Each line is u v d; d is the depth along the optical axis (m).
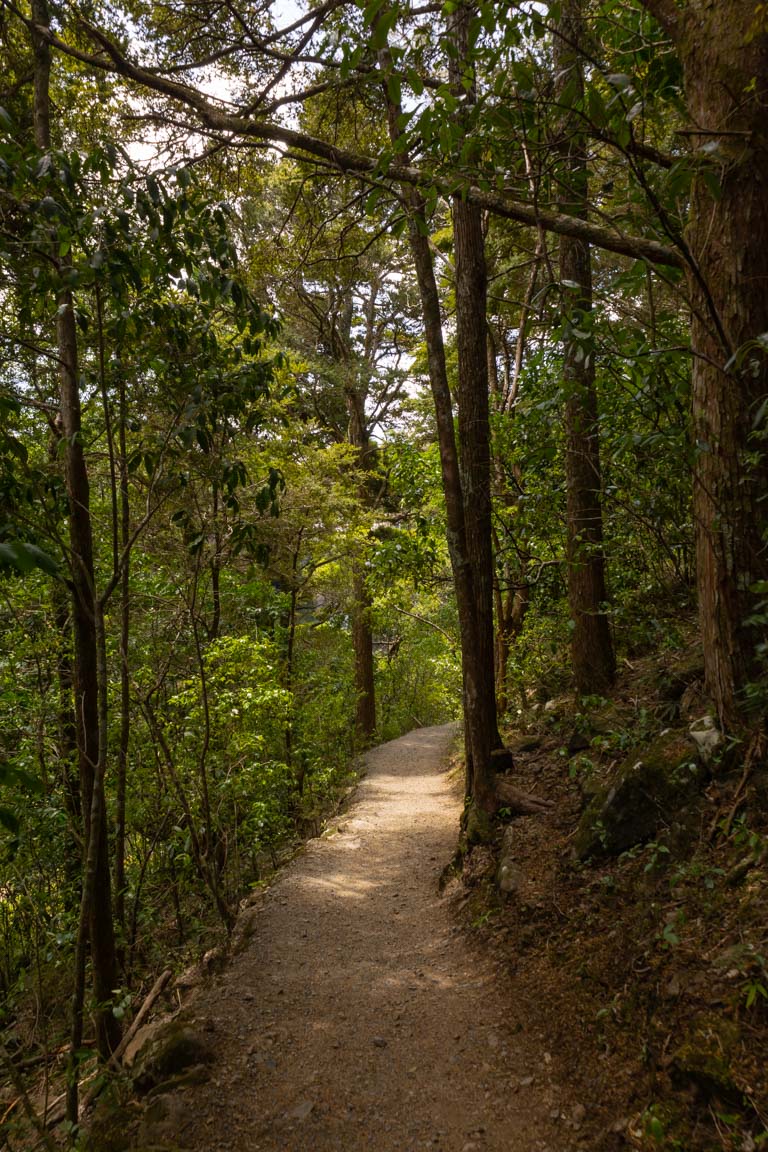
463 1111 2.99
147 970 5.82
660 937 3.20
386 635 22.12
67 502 4.03
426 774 12.12
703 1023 2.63
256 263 8.80
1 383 4.11
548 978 3.68
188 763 6.28
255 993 4.27
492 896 4.81
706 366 3.52
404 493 10.16
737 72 3.18
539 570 8.50
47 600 6.98
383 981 4.33
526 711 8.52
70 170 3.50
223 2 6.20
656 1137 2.41
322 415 18.86
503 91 3.01
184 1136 2.98
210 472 4.54
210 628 8.48
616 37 3.39
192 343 4.42
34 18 4.98
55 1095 4.47
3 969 6.44
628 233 4.48
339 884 6.33
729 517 3.52
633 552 6.37
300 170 8.87
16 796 5.78
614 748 5.17
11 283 3.71
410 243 5.83
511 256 9.45
